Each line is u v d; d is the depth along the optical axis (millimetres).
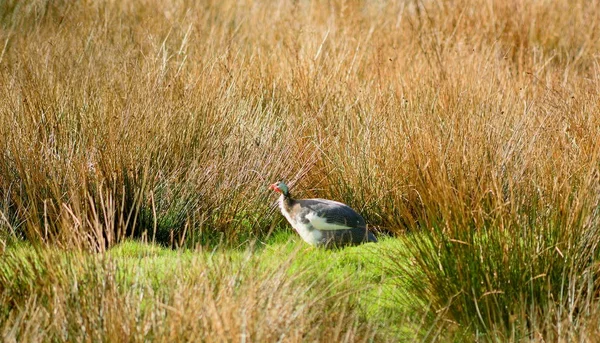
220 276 9594
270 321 8695
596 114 14289
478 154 12961
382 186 13773
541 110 15664
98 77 16781
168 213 13477
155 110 14469
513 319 9570
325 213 12156
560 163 11906
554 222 10500
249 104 16266
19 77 16109
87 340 8562
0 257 10273
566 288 10203
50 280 9539
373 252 11758
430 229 10797
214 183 13805
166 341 8516
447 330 10078
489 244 10375
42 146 13391
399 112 14812
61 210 11180
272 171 14289
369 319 9969
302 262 11477
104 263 9492
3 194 13070
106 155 13406
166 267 10398
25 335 8477
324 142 14617
